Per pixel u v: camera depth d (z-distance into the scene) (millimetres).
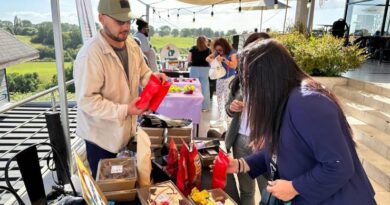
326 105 777
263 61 831
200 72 5051
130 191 1069
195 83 3949
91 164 1613
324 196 815
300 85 833
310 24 5949
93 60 1359
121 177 1076
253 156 1197
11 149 2066
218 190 1096
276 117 850
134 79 1605
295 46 4805
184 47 8289
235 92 1690
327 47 4707
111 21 1360
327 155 755
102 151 1568
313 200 833
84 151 2443
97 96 1360
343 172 756
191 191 1098
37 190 1192
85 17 2863
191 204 979
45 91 2109
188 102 3400
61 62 1954
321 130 755
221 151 1271
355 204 875
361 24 8953
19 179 1831
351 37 7539
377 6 8273
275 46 852
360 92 4188
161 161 1339
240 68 919
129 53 1567
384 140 3014
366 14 8719
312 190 805
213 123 4426
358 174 904
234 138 1707
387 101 3645
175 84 3834
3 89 3586
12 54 3631
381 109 3678
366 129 3361
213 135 2168
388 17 8031
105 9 1341
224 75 3887
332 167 753
